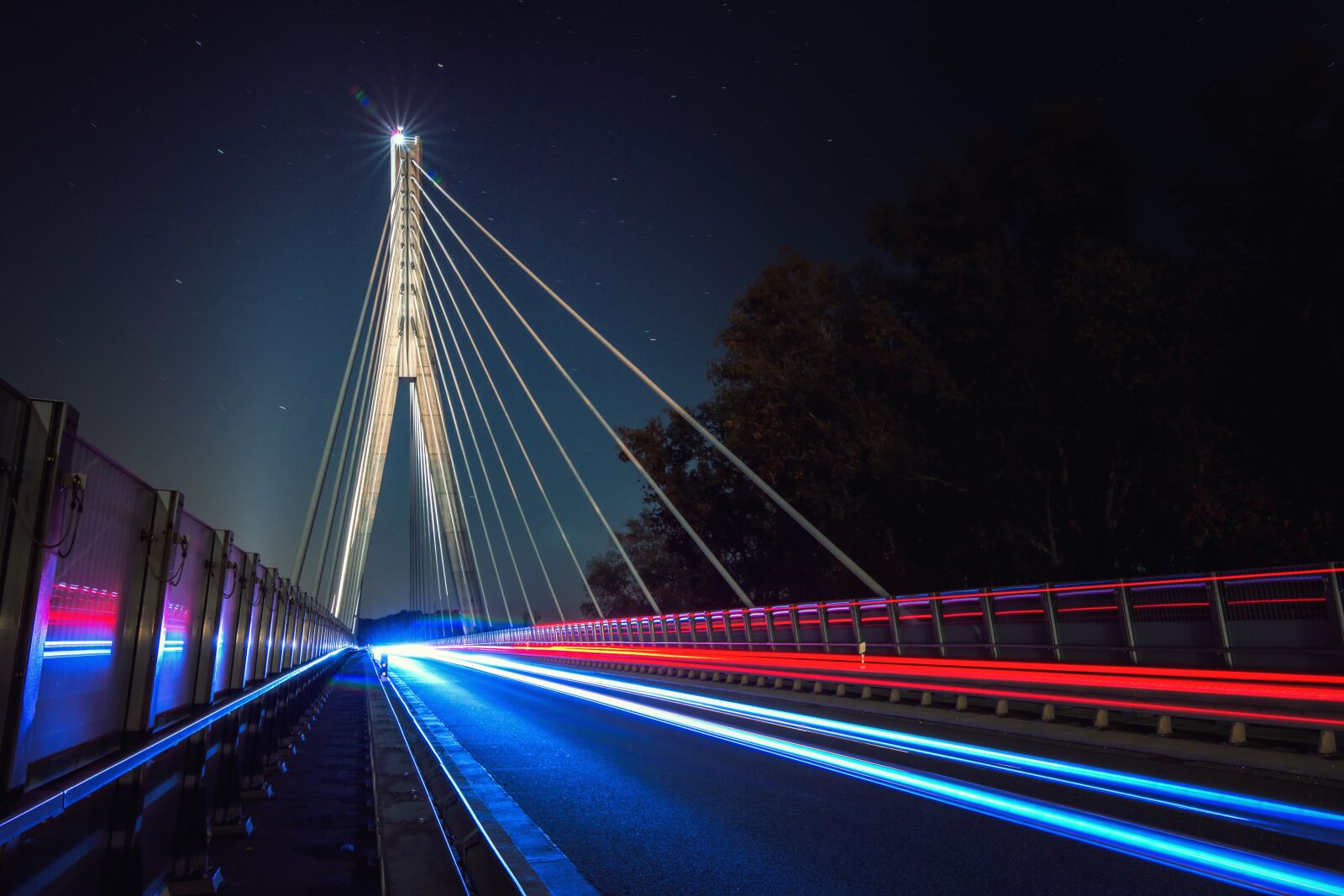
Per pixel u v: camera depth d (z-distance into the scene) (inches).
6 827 108.2
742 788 389.7
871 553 1681.8
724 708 852.0
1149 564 1288.1
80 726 161.3
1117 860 251.3
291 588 638.5
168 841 220.5
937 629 835.4
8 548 129.6
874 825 306.7
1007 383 1373.0
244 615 354.0
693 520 2130.9
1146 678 531.8
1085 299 1147.3
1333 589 468.1
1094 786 378.3
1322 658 467.5
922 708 712.4
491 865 212.8
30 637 132.1
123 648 187.0
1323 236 997.8
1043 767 439.5
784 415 1659.7
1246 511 1043.9
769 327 1680.6
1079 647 646.5
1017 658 711.7
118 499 179.9
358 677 1694.1
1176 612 566.6
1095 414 1290.6
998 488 1406.3
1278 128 1003.9
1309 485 1034.7
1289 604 494.6
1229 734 489.4
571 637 2679.6
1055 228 1405.0
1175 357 1094.4
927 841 279.3
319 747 567.2
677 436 2133.4
